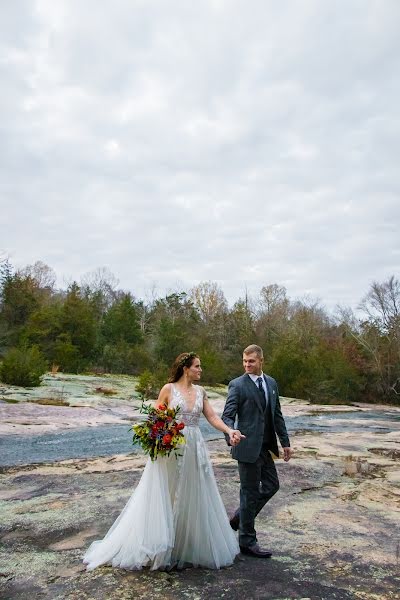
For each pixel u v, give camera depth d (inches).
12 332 1352.1
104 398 807.1
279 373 1291.8
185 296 2215.8
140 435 149.5
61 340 1376.7
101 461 347.9
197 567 147.7
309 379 1255.5
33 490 257.9
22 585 135.8
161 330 1520.7
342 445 436.1
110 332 1670.8
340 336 1824.6
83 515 205.2
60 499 234.4
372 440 475.5
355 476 298.4
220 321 1999.3
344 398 1299.2
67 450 414.0
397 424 705.6
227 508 216.5
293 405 1046.4
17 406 642.8
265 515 208.8
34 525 192.9
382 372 1439.5
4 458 368.8
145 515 146.9
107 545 153.2
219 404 850.1
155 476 150.0
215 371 1284.4
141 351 1451.8
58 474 299.1
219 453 378.6
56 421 578.6
